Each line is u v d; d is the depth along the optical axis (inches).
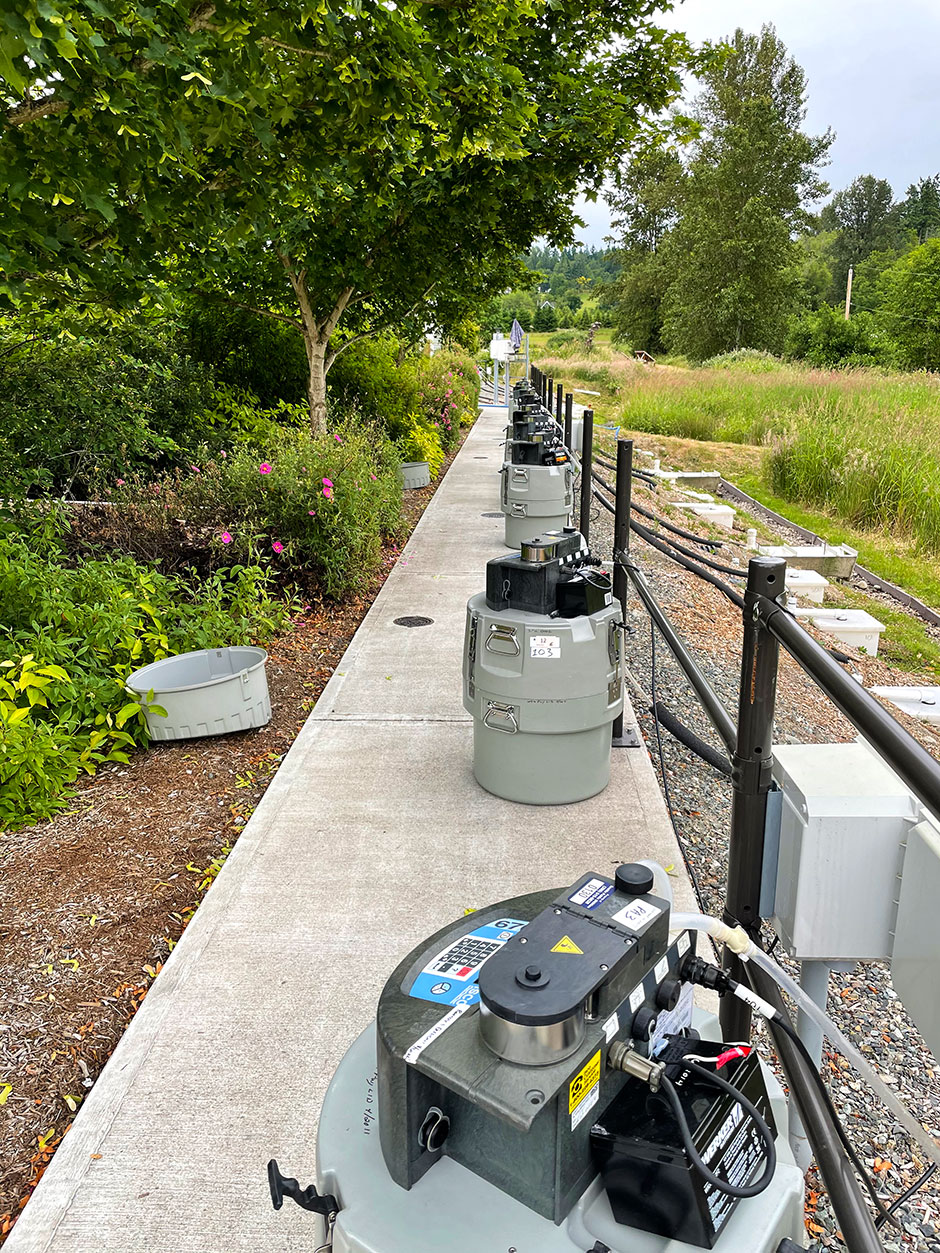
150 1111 86.4
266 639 231.3
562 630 135.1
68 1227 74.7
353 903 120.3
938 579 398.6
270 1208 76.0
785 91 1808.6
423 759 164.7
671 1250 41.2
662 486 524.7
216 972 106.7
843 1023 104.1
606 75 281.1
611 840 135.8
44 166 118.0
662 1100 43.7
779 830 63.2
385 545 343.6
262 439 357.7
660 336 2074.3
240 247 269.9
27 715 152.3
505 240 329.1
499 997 40.5
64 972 107.7
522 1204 42.8
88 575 198.4
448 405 676.1
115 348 299.9
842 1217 45.4
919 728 229.5
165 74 111.2
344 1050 94.2
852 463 513.3
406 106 134.4
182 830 141.4
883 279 1662.2
